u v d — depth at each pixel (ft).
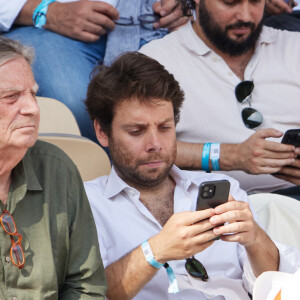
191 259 27.76
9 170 20.74
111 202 28.50
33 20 44.29
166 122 27.78
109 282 26.02
